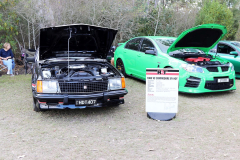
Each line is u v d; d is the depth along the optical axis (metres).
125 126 3.67
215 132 3.46
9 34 8.64
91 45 5.07
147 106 4.03
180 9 14.23
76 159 2.68
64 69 4.45
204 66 5.25
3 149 2.87
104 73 4.41
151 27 12.66
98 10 9.82
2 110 4.27
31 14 8.84
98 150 2.90
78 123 3.77
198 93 5.52
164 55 5.68
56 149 2.91
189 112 4.35
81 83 3.78
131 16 10.44
